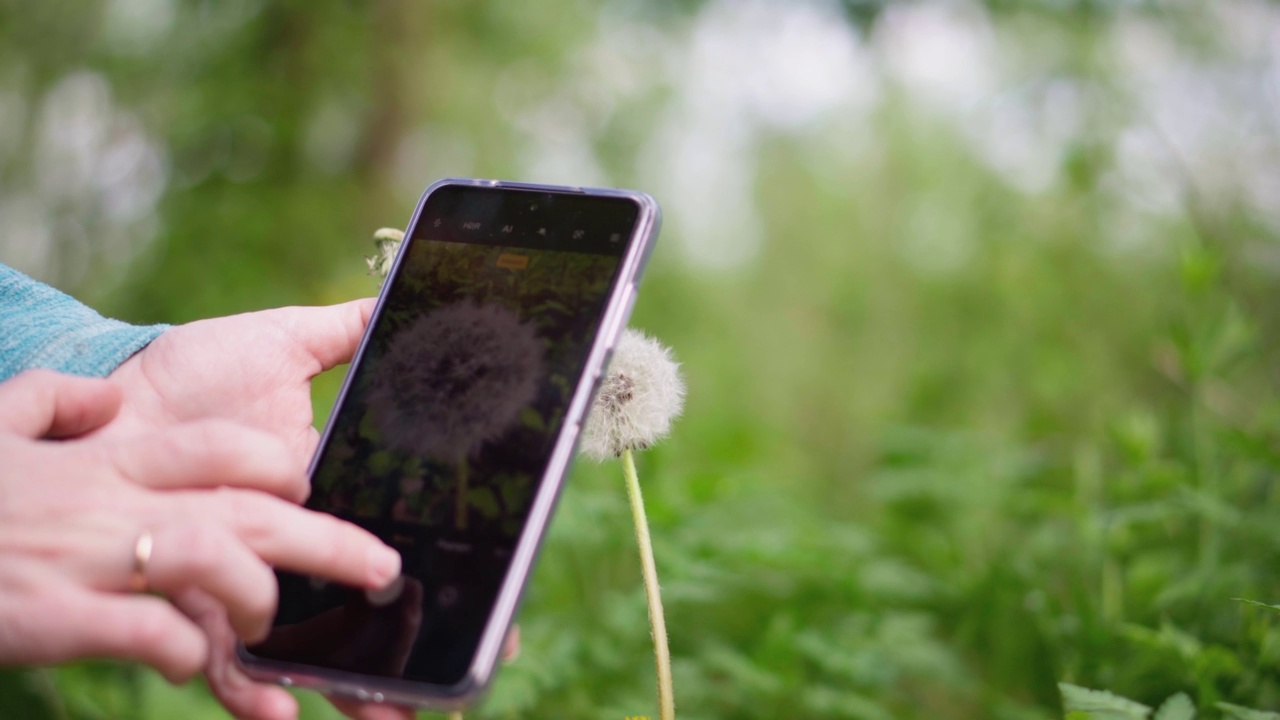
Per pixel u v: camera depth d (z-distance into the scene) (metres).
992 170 6.56
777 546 2.64
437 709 1.09
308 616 1.13
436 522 1.17
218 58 7.43
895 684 2.81
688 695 2.30
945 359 6.23
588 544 2.52
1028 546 2.93
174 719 2.21
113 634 0.92
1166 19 5.41
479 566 1.13
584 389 1.22
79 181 7.32
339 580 1.03
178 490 1.01
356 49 7.54
